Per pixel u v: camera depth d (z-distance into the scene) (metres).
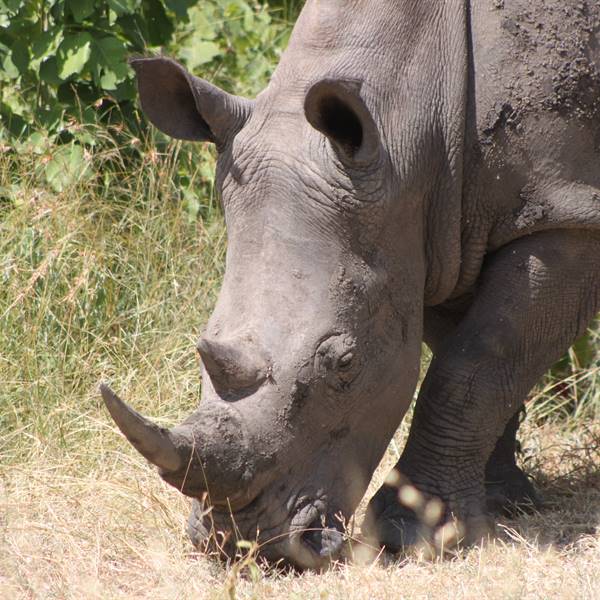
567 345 12.22
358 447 11.23
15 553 11.70
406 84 11.39
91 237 16.94
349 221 11.01
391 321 11.30
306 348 10.73
